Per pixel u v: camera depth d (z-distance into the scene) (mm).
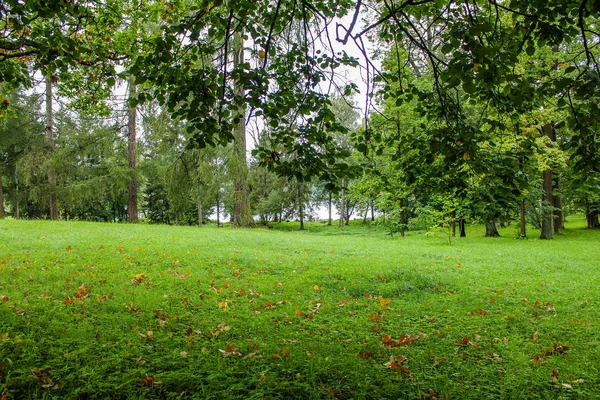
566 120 3912
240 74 3977
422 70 11414
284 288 6938
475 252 13352
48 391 3039
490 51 3105
